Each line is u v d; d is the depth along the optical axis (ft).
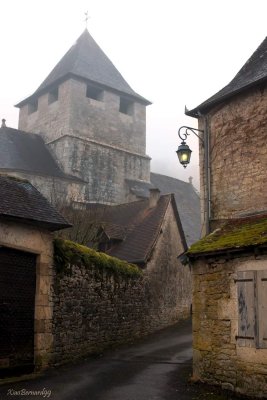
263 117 33.45
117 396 26.55
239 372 26.35
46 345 35.55
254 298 26.08
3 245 32.55
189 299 71.26
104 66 113.09
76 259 41.22
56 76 106.83
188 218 107.86
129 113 114.21
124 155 107.45
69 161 96.12
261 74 33.96
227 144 35.83
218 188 35.96
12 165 85.05
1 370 31.65
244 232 29.37
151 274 61.00
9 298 33.19
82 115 101.24
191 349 45.65
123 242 66.23
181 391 27.61
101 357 41.32
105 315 46.32
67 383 30.25
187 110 39.04
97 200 99.04
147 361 39.24
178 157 34.83
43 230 36.58
